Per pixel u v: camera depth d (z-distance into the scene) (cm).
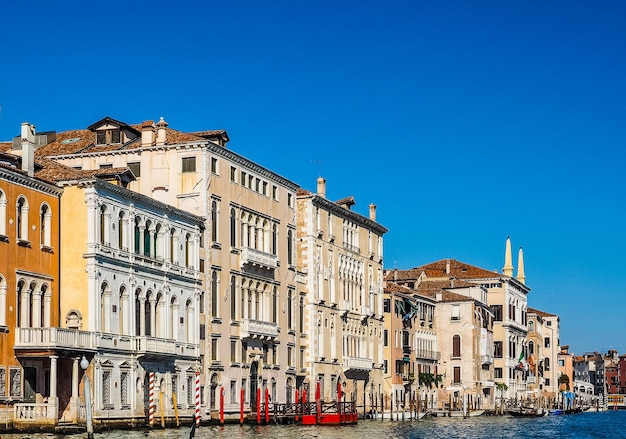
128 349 5241
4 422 4459
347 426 6712
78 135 6506
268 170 6881
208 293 6122
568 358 19000
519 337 13375
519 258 14700
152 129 6212
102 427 4953
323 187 8150
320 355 7669
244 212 6594
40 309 4862
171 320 5725
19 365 4641
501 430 7469
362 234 8719
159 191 6147
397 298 9694
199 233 6044
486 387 11806
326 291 7844
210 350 6119
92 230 5019
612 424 9806
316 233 7700
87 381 4062
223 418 5844
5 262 4594
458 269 13000
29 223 4800
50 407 4516
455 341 11131
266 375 6831
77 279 5016
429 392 10675
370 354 8775
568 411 13612
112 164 6234
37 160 5212
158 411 5503
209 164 6141
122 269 5247
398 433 6206
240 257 6512
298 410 6775
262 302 6825
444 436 6169
